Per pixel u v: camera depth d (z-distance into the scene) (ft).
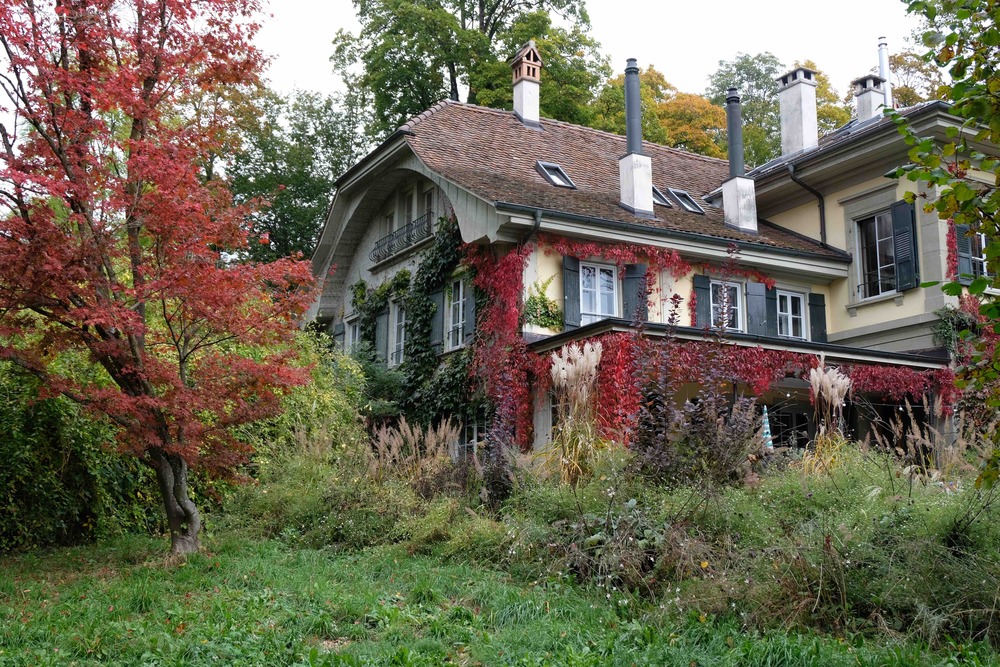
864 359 48.32
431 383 56.75
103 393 26.58
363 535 33.04
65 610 21.21
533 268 50.14
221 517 37.63
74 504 33.37
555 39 88.58
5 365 32.22
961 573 20.49
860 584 20.95
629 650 18.78
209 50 28.99
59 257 25.39
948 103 49.65
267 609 21.71
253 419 29.89
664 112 101.71
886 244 56.34
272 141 104.37
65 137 26.76
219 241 28.60
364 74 91.04
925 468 30.30
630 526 25.04
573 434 33.42
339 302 73.61
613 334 42.11
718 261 55.42
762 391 44.98
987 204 16.31
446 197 58.13
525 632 20.16
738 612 20.94
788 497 26.84
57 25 26.91
